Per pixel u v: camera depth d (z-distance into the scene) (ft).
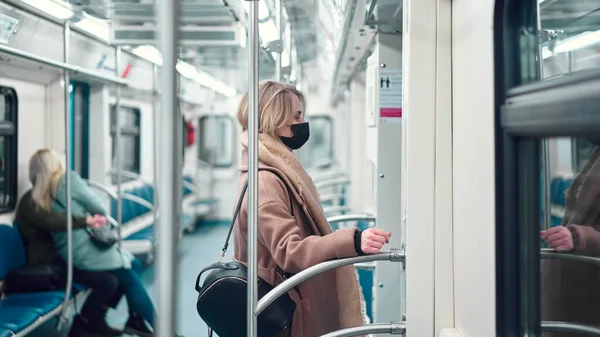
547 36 4.56
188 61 18.53
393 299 9.67
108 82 15.49
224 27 11.63
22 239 14.16
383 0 7.20
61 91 15.74
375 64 9.57
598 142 3.94
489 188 4.75
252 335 5.56
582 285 4.67
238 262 6.81
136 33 11.80
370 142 10.27
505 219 4.61
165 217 3.51
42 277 13.38
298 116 6.95
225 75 23.50
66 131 13.34
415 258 5.97
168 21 3.51
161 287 3.50
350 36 9.85
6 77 13.67
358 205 19.75
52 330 14.53
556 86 3.52
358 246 5.91
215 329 6.58
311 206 6.56
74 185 14.43
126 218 23.00
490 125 4.68
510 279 4.62
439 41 5.88
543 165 4.55
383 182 9.52
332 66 15.60
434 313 6.00
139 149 27.35
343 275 6.71
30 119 14.90
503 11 4.51
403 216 6.28
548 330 4.68
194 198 33.47
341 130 30.83
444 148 5.93
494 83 4.59
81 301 15.47
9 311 11.72
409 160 5.96
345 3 7.43
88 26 11.79
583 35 4.62
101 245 14.35
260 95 6.77
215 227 35.29
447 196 5.95
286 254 6.07
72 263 13.94
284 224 6.21
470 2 5.19
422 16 5.90
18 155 14.38
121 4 9.82
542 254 4.61
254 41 5.33
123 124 25.21
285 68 11.68
